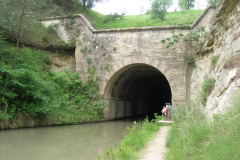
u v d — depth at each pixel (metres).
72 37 19.03
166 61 16.58
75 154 7.89
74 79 18.30
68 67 19.95
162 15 23.19
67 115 15.50
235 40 8.57
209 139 4.91
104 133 12.37
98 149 8.54
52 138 10.71
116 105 20.52
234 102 5.21
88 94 18.03
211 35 12.80
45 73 17.19
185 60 16.23
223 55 9.95
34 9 16.41
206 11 16.17
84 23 18.92
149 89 28.41
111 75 17.75
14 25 15.33
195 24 16.23
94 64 18.28
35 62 16.88
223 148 3.84
